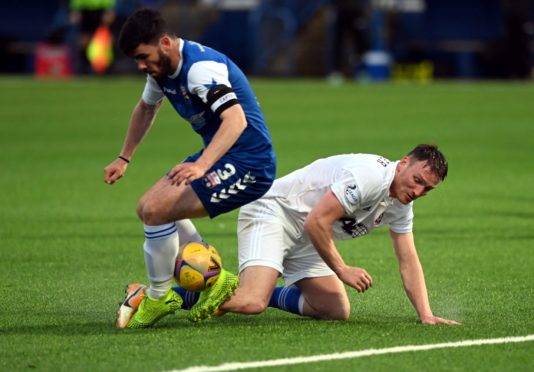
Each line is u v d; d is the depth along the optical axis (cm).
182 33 7125
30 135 3947
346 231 1370
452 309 1452
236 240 2030
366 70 6981
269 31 7100
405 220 1372
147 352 1186
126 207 2434
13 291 1566
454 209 2406
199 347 1208
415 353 1187
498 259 1844
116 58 7038
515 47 7344
